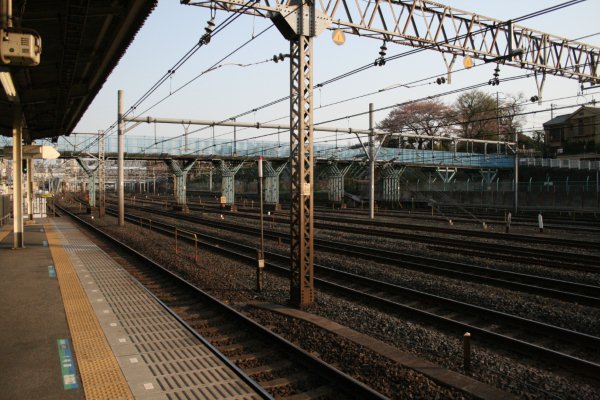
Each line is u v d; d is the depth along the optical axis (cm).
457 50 1723
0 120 2339
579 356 833
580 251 1984
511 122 7438
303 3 1093
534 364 794
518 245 2200
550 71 1994
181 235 2719
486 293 1249
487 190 5441
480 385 661
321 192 7369
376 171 5975
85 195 8431
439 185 6184
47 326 881
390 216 4203
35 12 1086
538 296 1219
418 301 1207
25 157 2261
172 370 686
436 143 8012
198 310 1114
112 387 620
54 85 1800
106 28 1262
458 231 2669
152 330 878
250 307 1131
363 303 1197
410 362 748
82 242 2262
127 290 1201
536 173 5791
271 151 5269
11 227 3092
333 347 831
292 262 1139
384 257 1830
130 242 2411
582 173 5206
